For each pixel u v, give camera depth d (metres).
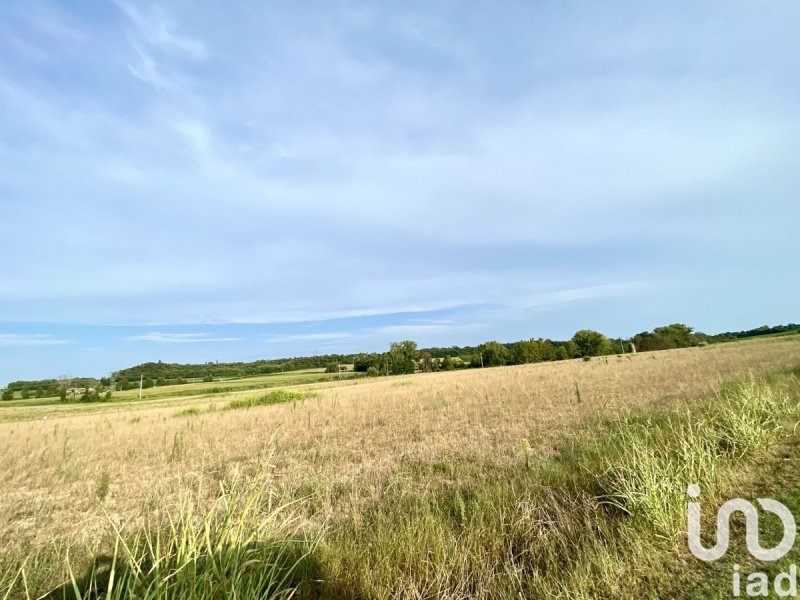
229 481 8.10
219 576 2.87
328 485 6.91
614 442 7.17
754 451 5.96
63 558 4.75
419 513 5.19
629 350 91.44
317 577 3.91
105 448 13.52
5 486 9.30
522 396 17.98
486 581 3.82
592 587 3.47
